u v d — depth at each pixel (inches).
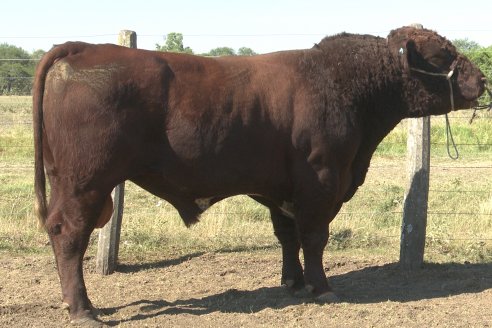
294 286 251.4
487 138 680.4
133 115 207.9
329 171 230.2
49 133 208.2
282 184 232.2
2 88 1173.1
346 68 235.1
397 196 432.5
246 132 220.5
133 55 213.2
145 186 223.8
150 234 334.0
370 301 242.2
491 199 381.4
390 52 238.5
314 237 237.5
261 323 216.8
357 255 310.0
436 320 218.8
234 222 367.2
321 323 216.4
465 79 241.9
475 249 310.5
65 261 210.4
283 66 231.1
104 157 205.6
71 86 205.2
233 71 224.4
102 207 211.5
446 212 368.5
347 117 232.1
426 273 279.7
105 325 211.5
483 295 248.5
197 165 217.3
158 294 253.1
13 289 254.7
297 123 225.8
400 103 244.5
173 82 213.5
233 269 287.9
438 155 642.2
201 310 230.7
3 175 514.9
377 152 660.7
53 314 222.7
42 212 207.8
